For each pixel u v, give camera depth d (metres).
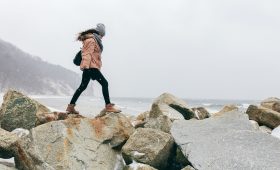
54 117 7.68
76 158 6.29
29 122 8.61
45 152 6.24
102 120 7.24
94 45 7.44
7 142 6.59
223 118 7.96
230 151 6.59
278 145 6.76
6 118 8.50
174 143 7.20
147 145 6.82
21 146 6.27
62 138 6.37
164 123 8.04
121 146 7.28
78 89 7.57
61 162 6.11
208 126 7.57
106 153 6.88
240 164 6.25
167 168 7.18
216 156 6.50
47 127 6.55
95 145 6.77
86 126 6.91
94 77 7.57
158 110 9.13
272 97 12.30
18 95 8.73
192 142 6.93
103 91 7.66
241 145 6.77
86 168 6.31
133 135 7.04
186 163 6.98
